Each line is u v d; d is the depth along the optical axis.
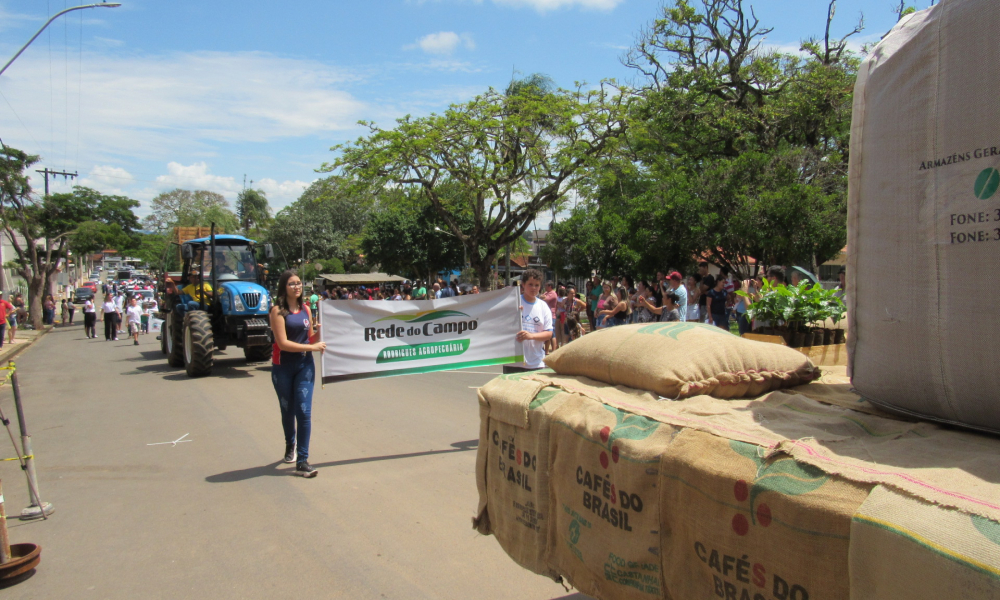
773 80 20.73
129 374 11.98
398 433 6.58
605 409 2.33
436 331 5.61
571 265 28.91
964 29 1.55
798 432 1.82
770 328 3.36
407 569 3.59
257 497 4.78
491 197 19.62
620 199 21.69
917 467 1.46
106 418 7.87
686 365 2.34
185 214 75.38
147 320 24.38
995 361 1.50
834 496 1.43
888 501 1.33
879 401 1.94
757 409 2.13
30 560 3.62
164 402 8.79
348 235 61.38
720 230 17.53
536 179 19.69
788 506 1.51
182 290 13.20
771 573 1.56
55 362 14.92
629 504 2.06
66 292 46.59
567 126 18.69
